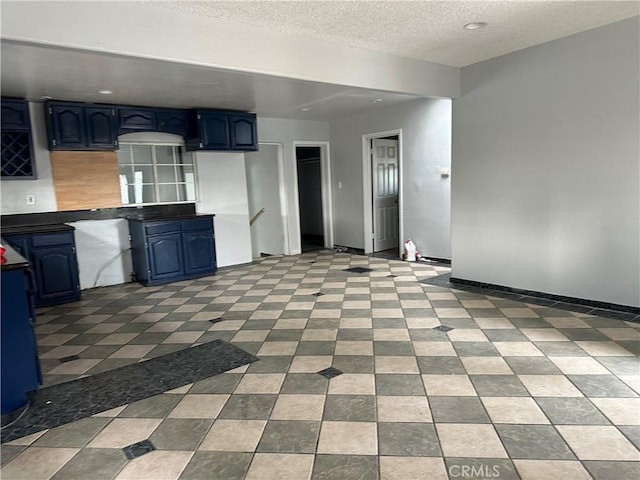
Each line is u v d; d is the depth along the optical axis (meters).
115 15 2.51
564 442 1.98
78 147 4.82
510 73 4.11
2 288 2.36
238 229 6.44
